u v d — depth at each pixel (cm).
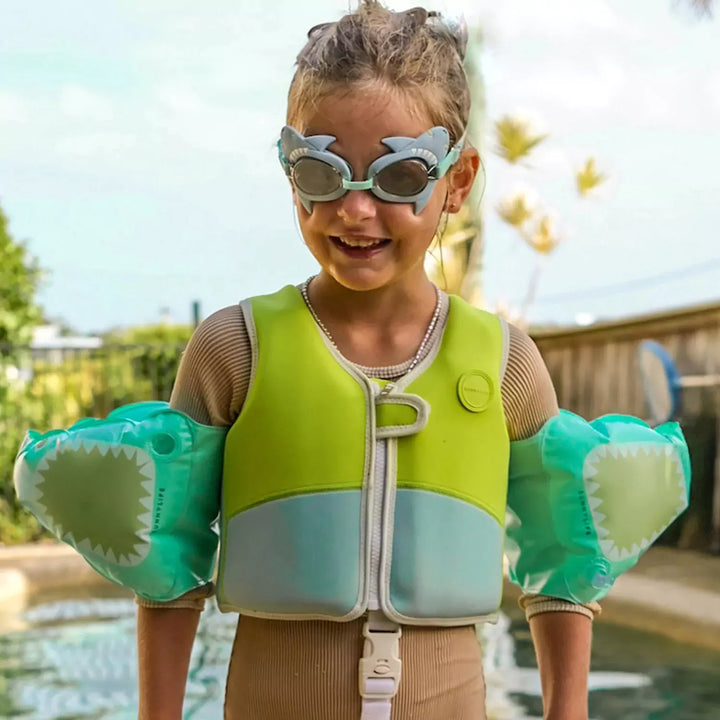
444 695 149
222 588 152
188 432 154
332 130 147
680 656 435
